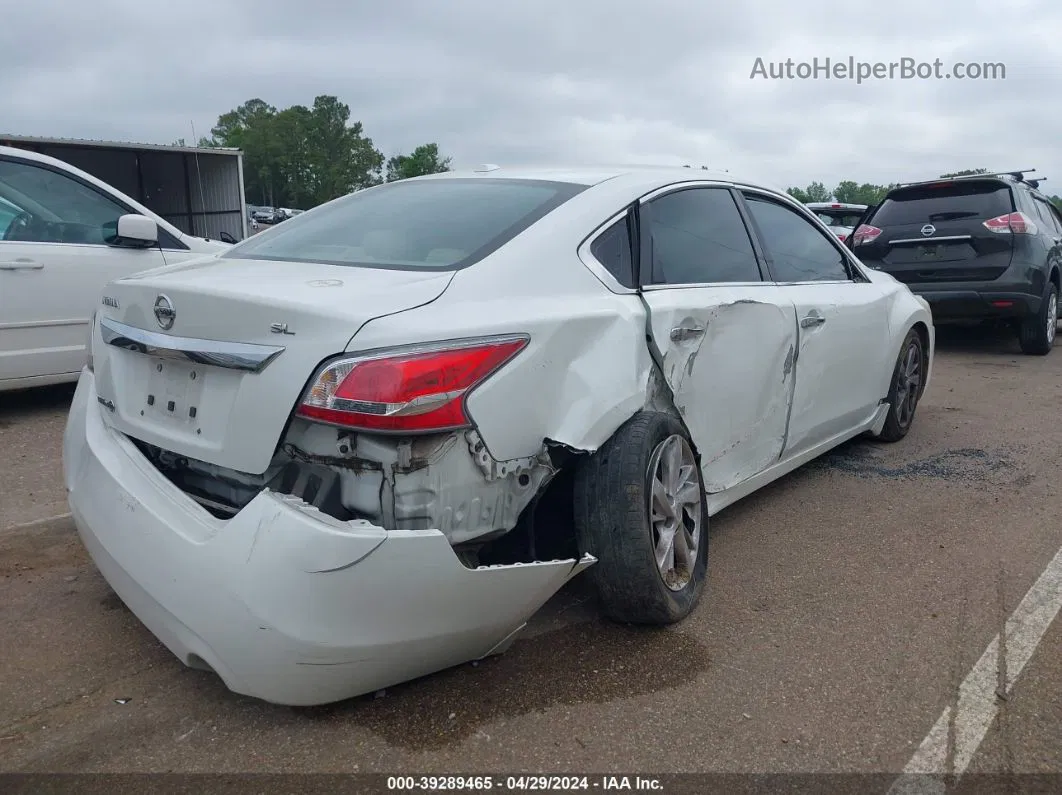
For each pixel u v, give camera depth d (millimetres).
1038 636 3180
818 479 4961
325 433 2414
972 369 8680
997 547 4000
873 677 2898
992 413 6641
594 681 2828
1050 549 3982
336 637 2293
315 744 2486
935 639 3152
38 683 2768
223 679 2416
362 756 2439
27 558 3699
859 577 3662
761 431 3898
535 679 2828
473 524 2545
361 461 2393
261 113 118750
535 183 3396
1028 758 2500
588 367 2824
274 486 2523
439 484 2439
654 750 2498
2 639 3031
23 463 4984
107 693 2721
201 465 2732
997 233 8891
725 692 2791
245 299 2482
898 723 2652
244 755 2439
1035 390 7555
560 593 3424
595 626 3182
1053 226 10172
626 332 2971
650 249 3336
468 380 2455
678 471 3174
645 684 2816
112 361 3018
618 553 2912
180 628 2441
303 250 3221
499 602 2559
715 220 3836
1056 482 4945
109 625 3139
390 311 2451
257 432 2455
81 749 2451
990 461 5332
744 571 3707
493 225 3051
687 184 3727
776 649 3062
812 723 2643
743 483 3836
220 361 2512
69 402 6426
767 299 3850
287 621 2262
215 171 17781
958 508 4508
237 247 3555
